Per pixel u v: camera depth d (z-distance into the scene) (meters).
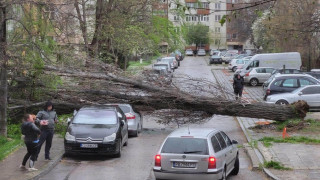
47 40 20.55
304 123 22.97
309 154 16.91
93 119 17.64
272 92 30.81
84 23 27.62
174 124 25.48
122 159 16.73
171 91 21.73
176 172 11.94
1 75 17.84
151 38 31.69
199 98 21.66
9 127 19.88
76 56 22.28
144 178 13.87
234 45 98.25
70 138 16.44
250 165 16.17
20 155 16.14
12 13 17.53
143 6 31.03
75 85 22.22
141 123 23.36
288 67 49.56
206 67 70.19
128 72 22.88
